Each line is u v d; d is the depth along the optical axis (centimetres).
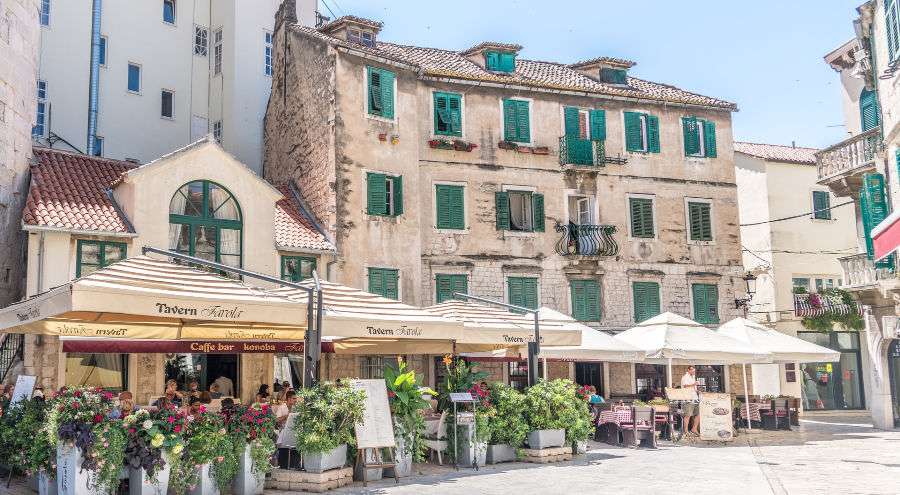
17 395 1237
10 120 1822
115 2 2997
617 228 2781
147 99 3050
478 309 1712
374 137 2423
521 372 2580
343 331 1287
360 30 2669
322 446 1200
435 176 2558
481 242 2581
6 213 1814
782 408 2462
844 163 2498
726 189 2984
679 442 2039
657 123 2909
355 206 2352
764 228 3250
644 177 2856
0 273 1786
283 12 2814
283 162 2741
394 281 2388
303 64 2602
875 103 2541
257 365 2119
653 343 2072
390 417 1305
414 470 1433
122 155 2958
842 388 3266
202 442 1085
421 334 1384
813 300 3111
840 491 1199
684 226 2894
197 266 2022
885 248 1267
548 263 2664
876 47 2138
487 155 2638
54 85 2778
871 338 2508
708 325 2861
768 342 2231
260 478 1168
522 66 2978
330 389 1242
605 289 2731
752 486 1247
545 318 1773
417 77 2562
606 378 2667
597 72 3017
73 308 991
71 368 1825
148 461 1032
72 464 1004
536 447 1570
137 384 1917
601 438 2061
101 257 1889
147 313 1055
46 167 2031
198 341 1698
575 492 1181
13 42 1825
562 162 2728
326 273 2264
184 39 3188
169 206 2000
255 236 2128
